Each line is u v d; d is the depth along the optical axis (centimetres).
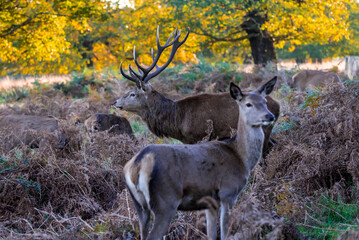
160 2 4391
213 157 703
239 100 760
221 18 3716
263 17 3897
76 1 3266
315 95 1227
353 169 917
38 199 954
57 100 2150
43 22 3272
